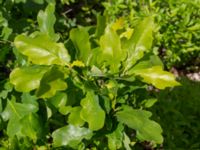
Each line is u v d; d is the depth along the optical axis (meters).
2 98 0.47
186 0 1.21
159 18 1.18
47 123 0.49
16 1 0.59
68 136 0.45
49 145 0.50
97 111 0.41
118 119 0.43
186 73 1.36
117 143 0.45
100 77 0.44
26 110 0.46
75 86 0.43
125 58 0.44
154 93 1.05
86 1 1.25
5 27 0.50
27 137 0.48
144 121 0.42
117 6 1.20
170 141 0.96
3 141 0.51
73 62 0.42
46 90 0.39
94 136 0.45
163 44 1.23
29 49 0.41
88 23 1.25
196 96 1.08
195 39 1.25
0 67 0.53
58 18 0.66
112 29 0.43
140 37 0.44
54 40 0.47
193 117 1.03
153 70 0.43
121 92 0.45
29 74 0.40
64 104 0.43
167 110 1.01
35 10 0.60
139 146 0.90
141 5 1.21
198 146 0.98
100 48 0.44
